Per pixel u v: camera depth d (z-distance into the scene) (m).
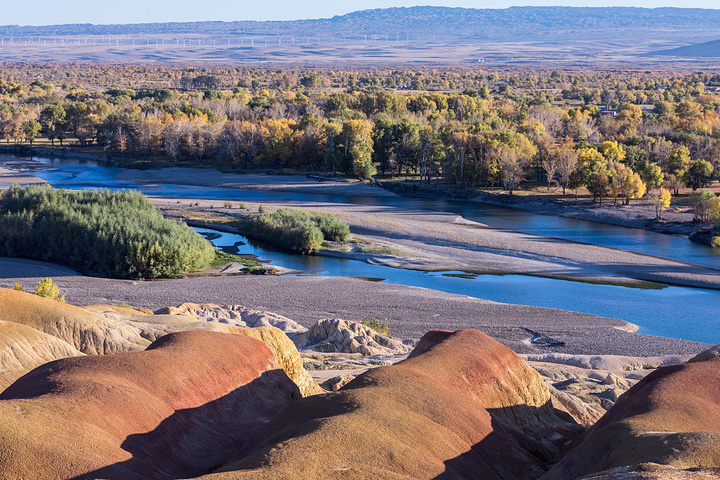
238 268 64.25
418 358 18.27
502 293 56.88
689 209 94.56
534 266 66.75
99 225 64.94
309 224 75.00
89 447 11.74
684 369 17.22
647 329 47.62
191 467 13.91
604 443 13.26
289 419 14.21
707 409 14.92
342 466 11.34
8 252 66.12
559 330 44.28
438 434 13.79
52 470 10.79
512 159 109.75
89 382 14.27
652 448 11.85
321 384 25.27
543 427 18.84
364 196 113.31
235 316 42.31
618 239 81.25
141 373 15.71
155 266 60.31
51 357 23.27
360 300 51.62
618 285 60.53
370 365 32.03
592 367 35.09
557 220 94.50
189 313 40.34
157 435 13.90
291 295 52.94
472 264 67.38
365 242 75.62
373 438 12.52
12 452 10.76
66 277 58.16
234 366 18.41
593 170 102.00
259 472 10.62
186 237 64.56
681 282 61.59
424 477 11.98
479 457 14.23
